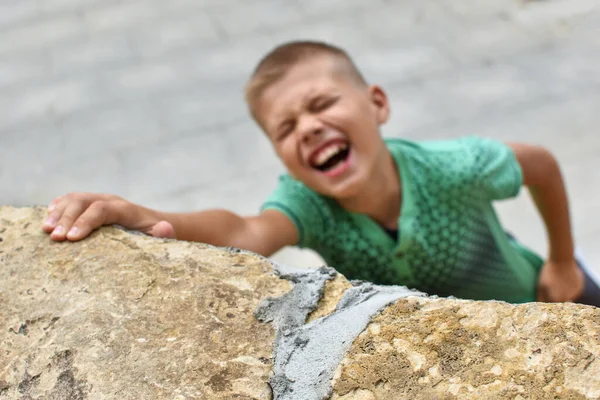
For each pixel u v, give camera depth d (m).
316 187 1.24
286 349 0.69
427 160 1.28
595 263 2.36
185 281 0.78
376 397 0.63
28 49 3.75
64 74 3.51
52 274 0.81
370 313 0.70
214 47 3.56
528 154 1.45
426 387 0.63
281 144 1.26
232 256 0.81
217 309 0.74
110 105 3.26
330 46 1.34
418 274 1.30
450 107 3.03
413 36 3.44
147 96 3.29
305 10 3.75
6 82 3.51
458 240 1.28
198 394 0.66
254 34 3.63
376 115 1.36
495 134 2.87
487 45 3.31
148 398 0.67
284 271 0.79
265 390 0.66
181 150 2.99
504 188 1.31
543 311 0.65
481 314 0.67
